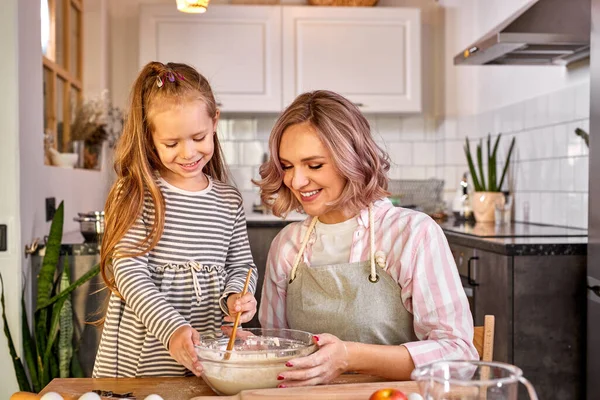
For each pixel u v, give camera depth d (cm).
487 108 446
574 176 338
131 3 490
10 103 268
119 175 152
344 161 132
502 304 276
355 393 111
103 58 462
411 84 468
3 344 274
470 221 411
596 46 251
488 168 409
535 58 339
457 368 92
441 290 136
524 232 322
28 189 284
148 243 150
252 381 116
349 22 464
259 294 408
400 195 489
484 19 438
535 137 379
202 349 120
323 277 142
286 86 461
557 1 304
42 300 273
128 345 153
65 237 323
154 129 147
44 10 366
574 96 337
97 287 292
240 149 501
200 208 158
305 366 118
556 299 275
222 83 458
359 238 144
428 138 507
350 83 465
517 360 273
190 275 154
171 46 455
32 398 111
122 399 116
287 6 460
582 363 276
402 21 466
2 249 269
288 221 409
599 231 251
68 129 416
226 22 457
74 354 287
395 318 140
